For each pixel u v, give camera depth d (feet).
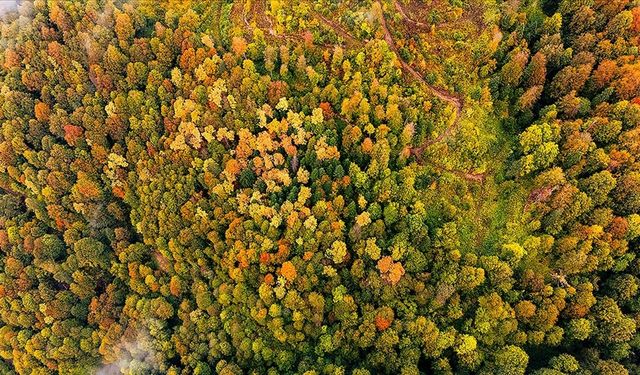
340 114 376.89
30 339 419.95
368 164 363.97
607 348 328.08
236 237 371.76
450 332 329.11
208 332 380.17
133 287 413.39
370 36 392.68
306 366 349.61
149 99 402.52
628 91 345.51
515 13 386.52
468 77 387.75
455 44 392.68
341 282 361.92
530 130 350.23
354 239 355.15
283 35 407.64
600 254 327.26
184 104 384.27
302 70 380.58
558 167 346.54
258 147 368.27
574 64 363.35
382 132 357.20
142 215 414.00
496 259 329.52
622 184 328.29
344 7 405.59
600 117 347.15
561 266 336.08
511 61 368.27
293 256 367.25
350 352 354.13
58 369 415.85
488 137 375.66
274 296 361.92
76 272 419.33
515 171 359.05
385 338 335.06
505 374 315.17
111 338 406.41
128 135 414.62
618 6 362.33
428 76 381.60
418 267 338.75
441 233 339.16
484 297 330.95
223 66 386.73
